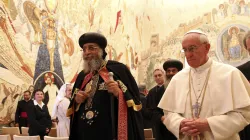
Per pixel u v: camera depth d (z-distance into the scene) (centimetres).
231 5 1723
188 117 347
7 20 982
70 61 1243
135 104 383
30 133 823
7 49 973
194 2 1822
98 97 385
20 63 1015
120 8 1694
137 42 1897
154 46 1898
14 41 1002
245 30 1677
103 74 391
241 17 1695
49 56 1137
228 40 1714
